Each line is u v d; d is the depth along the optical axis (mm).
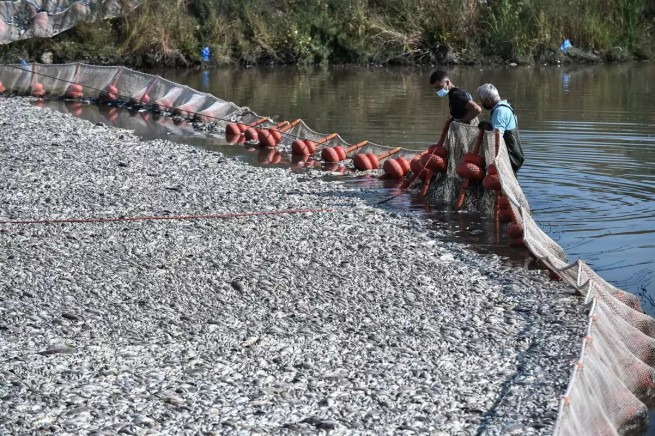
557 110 21688
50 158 15422
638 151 16797
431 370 7645
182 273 9945
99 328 8438
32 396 7039
